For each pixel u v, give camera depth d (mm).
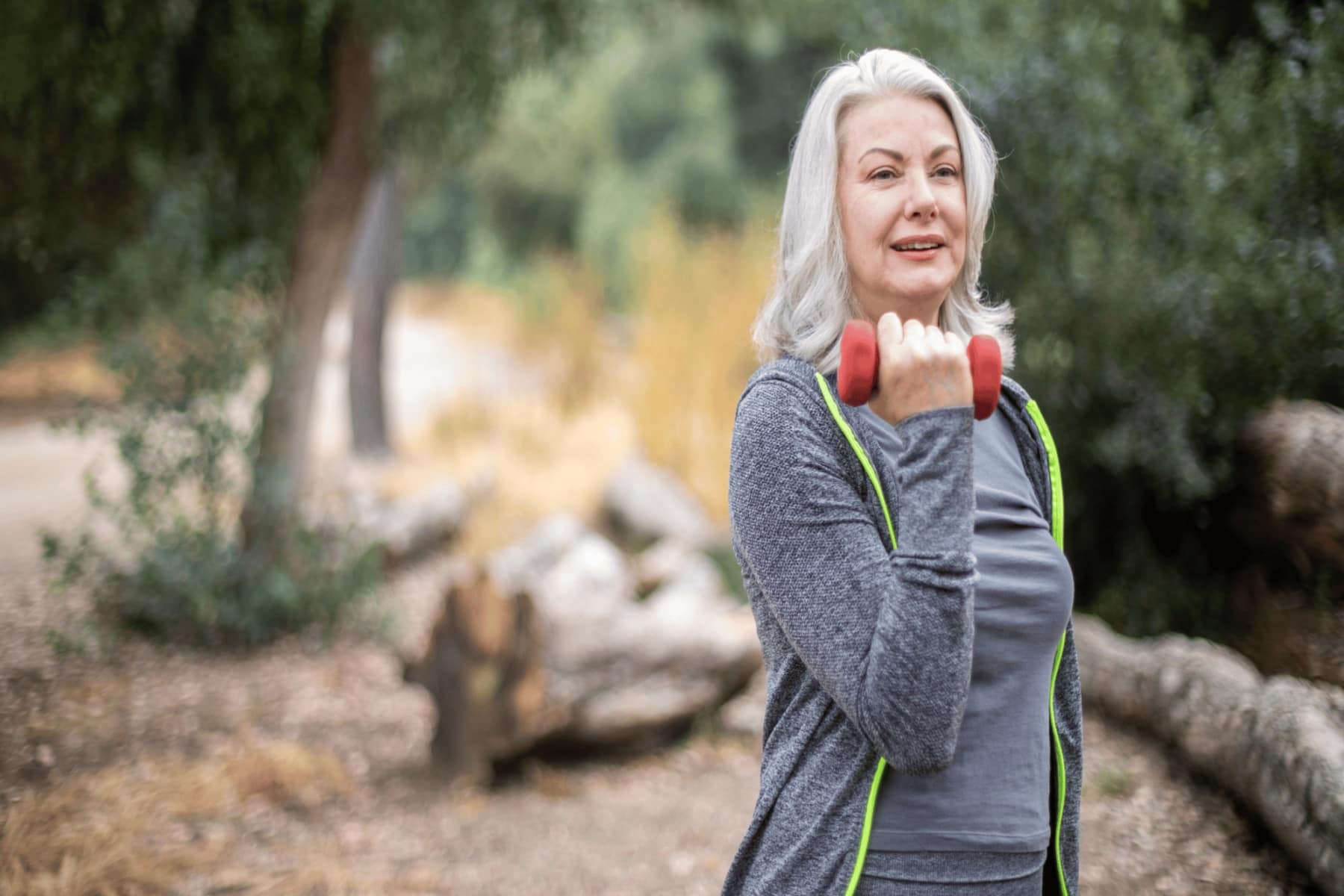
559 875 3812
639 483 8914
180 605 6066
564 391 12750
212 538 6250
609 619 5121
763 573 1316
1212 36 4805
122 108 6105
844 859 1312
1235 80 4172
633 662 5000
